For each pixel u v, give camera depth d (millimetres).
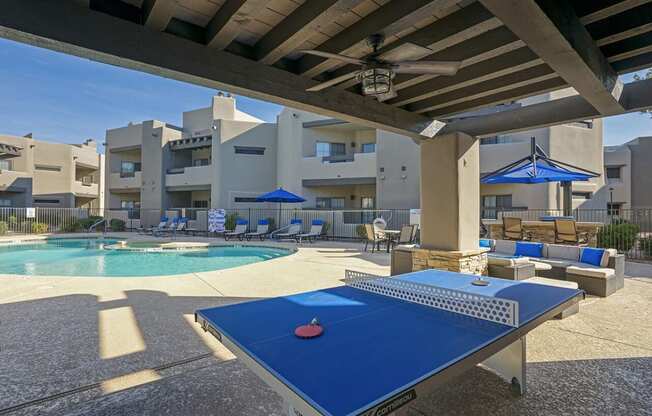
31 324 4160
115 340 3684
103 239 17156
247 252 13156
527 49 3953
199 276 7258
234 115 24266
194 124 25016
